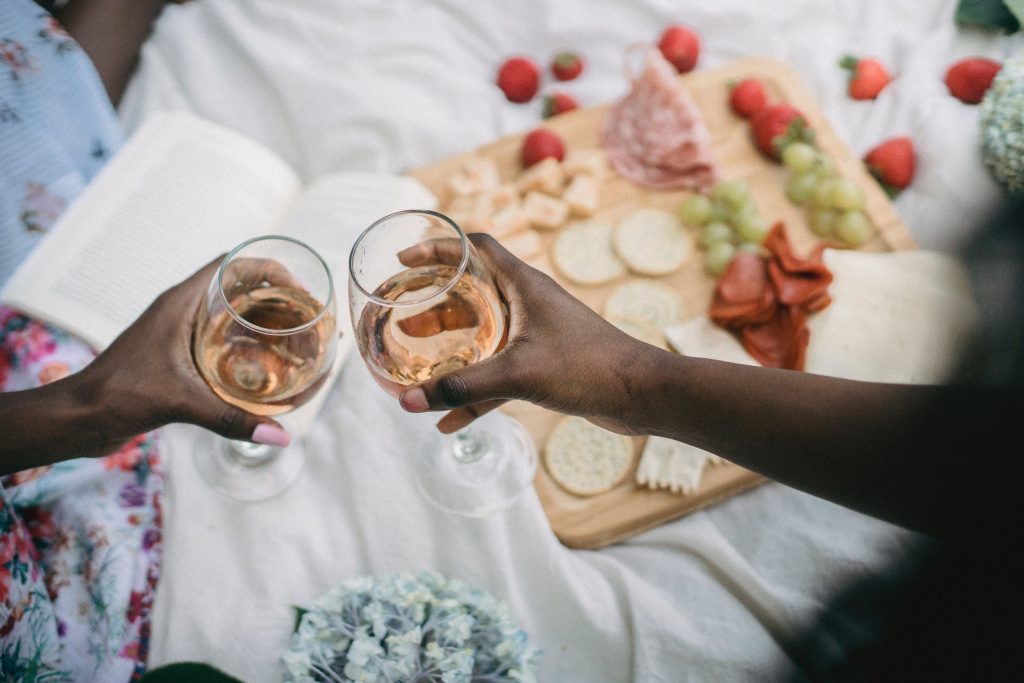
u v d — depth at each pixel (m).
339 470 1.10
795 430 0.70
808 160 1.28
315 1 1.47
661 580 1.05
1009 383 0.31
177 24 1.45
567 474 1.09
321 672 0.83
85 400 0.80
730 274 1.17
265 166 1.27
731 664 0.97
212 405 0.80
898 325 1.14
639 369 0.75
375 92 1.41
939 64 1.45
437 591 0.90
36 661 0.94
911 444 0.62
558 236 1.28
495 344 0.74
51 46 1.23
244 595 1.02
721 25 1.49
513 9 1.50
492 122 1.43
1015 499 0.47
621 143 1.33
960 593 0.39
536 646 1.01
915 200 1.35
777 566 1.05
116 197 1.19
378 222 0.70
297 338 0.74
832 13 1.50
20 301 1.08
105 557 1.01
